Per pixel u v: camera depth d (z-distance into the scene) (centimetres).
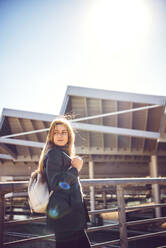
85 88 1473
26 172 2283
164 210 1970
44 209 163
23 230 1700
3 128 1744
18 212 2052
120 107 1491
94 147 1794
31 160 2030
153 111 1448
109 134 1697
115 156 2000
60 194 159
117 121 1526
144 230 1694
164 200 2127
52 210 154
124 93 1407
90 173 1980
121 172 2312
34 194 162
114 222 1723
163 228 1645
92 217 1875
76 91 1479
